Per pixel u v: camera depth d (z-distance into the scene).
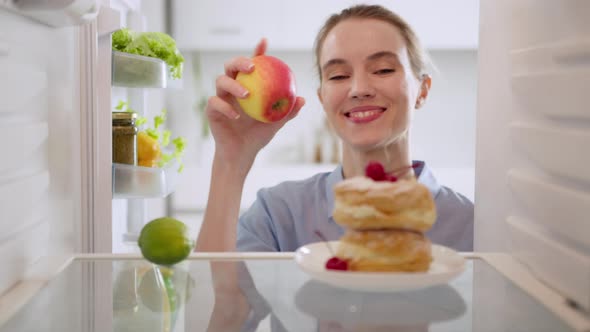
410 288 0.59
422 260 0.62
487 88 0.81
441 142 3.54
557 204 0.57
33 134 0.70
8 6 0.62
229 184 1.26
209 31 3.15
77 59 0.87
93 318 0.54
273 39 3.18
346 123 1.37
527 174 0.66
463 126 3.52
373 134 1.33
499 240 0.76
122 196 1.45
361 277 0.57
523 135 0.66
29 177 0.69
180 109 3.40
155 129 1.82
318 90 1.59
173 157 1.84
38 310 0.55
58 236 0.79
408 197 0.63
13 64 0.65
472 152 3.53
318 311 0.54
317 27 3.16
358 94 1.31
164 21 3.09
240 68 1.09
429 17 3.14
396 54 1.32
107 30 1.04
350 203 0.64
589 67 0.51
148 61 1.53
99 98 1.06
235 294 0.59
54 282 0.64
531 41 0.65
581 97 0.51
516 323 0.50
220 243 1.24
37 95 0.72
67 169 0.83
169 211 3.14
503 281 0.62
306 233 1.49
